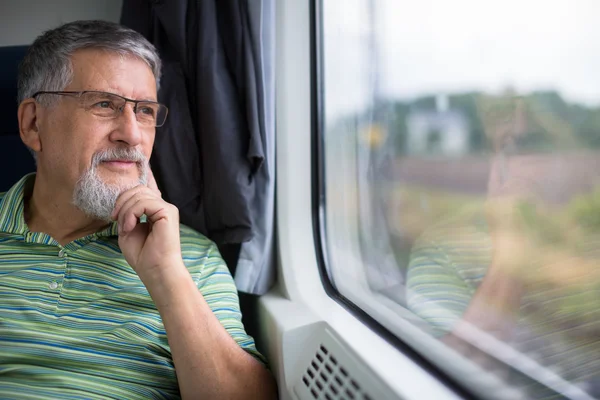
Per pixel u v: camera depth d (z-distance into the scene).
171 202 1.32
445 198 1.04
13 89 1.35
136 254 0.99
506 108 0.81
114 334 0.99
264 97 1.22
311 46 1.33
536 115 0.75
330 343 0.98
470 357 0.84
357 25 1.32
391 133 1.25
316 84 1.33
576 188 0.70
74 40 1.05
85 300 1.01
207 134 1.23
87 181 1.03
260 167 1.24
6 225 1.06
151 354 1.01
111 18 1.72
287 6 1.32
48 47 1.06
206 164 1.25
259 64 1.21
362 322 1.06
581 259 0.68
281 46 1.33
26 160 1.41
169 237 0.98
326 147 1.35
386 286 1.24
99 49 1.06
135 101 1.08
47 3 1.70
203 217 1.32
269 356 1.17
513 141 0.81
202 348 0.94
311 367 0.99
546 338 0.72
